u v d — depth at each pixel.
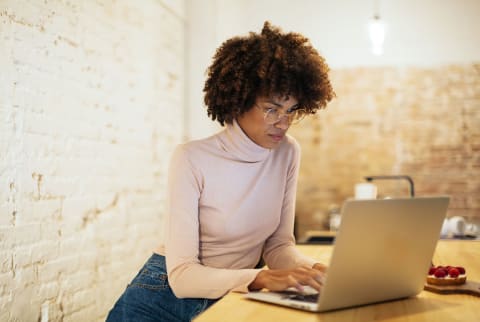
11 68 2.53
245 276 1.37
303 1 5.85
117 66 3.62
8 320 2.46
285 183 1.78
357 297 1.21
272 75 1.50
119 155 3.63
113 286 3.49
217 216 1.64
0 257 2.42
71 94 3.03
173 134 4.70
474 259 1.98
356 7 5.74
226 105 1.62
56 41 2.90
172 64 4.69
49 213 2.79
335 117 5.73
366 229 1.15
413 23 5.61
